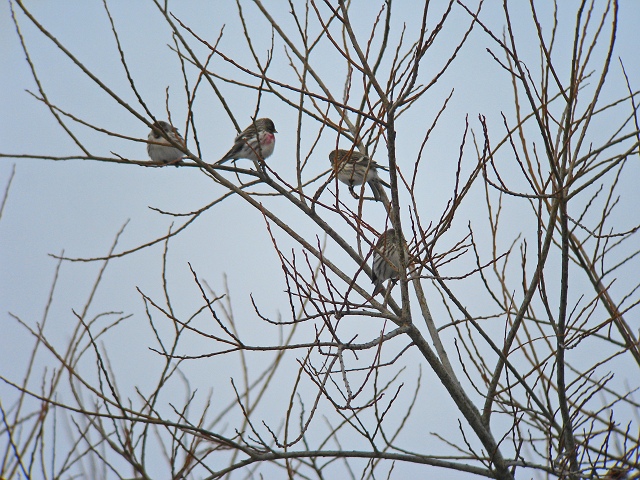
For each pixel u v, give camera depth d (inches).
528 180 399.9
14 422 372.5
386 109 399.9
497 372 429.7
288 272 382.3
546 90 393.4
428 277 410.6
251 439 389.1
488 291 428.1
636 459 363.6
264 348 388.8
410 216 398.9
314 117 429.7
